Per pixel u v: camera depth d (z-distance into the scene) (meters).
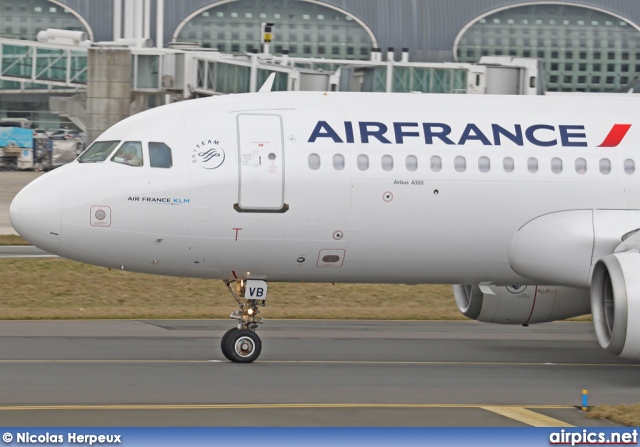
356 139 73.69
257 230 71.88
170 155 71.69
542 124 77.31
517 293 83.62
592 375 71.19
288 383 63.94
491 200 74.56
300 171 72.12
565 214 75.31
